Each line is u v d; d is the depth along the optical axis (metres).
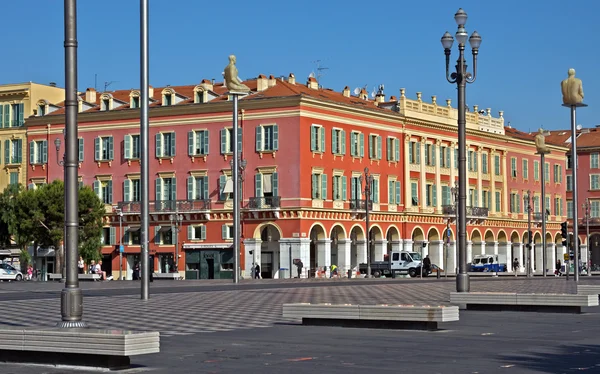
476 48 37.50
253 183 89.38
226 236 90.19
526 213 120.38
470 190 110.25
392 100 103.44
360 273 92.56
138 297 44.41
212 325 27.80
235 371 17.78
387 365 18.47
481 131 111.56
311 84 96.38
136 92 95.25
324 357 19.81
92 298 43.50
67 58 21.20
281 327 27.03
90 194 89.62
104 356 18.19
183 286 61.53
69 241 21.00
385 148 97.56
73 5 21.30
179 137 93.00
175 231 92.12
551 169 126.50
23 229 88.81
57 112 99.38
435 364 18.59
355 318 26.66
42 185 92.19
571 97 55.75
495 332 25.30
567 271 71.12
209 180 91.31
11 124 101.06
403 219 99.75
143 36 39.62
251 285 62.22
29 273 90.25
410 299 41.06
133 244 95.00
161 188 93.69
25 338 18.50
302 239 87.06
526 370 17.69
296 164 87.50
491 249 114.12
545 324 27.92
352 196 93.19
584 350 21.02
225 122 90.75
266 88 91.31
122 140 95.62
